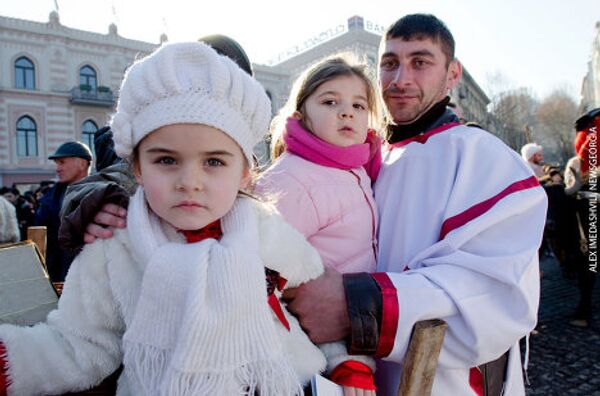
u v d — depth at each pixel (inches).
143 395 36.9
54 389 40.3
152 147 38.8
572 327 181.0
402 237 59.8
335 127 58.3
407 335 46.4
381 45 70.9
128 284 40.4
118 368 42.5
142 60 41.6
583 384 132.8
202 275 36.2
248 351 36.7
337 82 59.4
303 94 61.7
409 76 65.3
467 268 50.3
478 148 59.3
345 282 47.7
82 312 40.8
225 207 40.5
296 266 45.8
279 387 37.5
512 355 60.2
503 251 51.4
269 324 38.5
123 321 41.4
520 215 53.0
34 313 50.2
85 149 167.9
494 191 54.8
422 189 60.9
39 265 54.0
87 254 41.6
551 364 147.0
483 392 55.9
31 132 914.7
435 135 63.4
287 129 61.9
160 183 38.8
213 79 38.5
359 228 59.1
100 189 42.1
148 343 37.2
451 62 67.7
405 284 48.1
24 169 900.0
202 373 35.0
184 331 35.0
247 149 42.0
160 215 40.1
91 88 951.0
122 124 40.2
